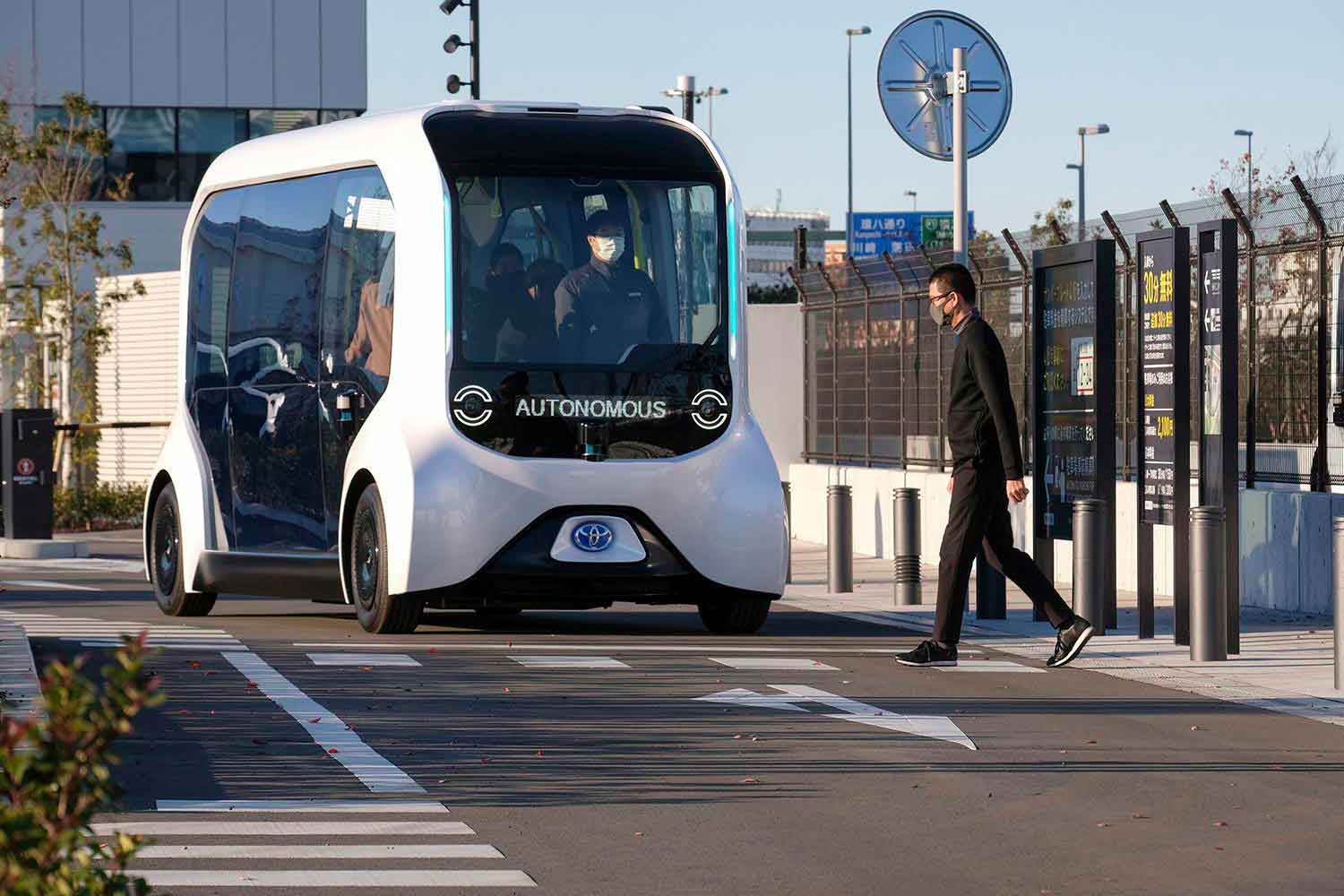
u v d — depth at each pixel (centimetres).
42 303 4547
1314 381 2061
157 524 2034
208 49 5766
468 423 1670
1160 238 1778
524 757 1080
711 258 1758
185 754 1071
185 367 2045
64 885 454
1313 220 2041
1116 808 957
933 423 2953
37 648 1569
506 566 1667
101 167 5700
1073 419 1927
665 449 1708
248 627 1811
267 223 1925
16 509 3042
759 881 796
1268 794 998
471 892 772
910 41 2219
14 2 5628
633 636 1773
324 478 1803
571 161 1734
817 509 3394
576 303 1708
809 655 1612
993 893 778
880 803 966
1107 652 1681
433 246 1691
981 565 1998
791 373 3862
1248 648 1727
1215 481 1698
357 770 1034
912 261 2975
